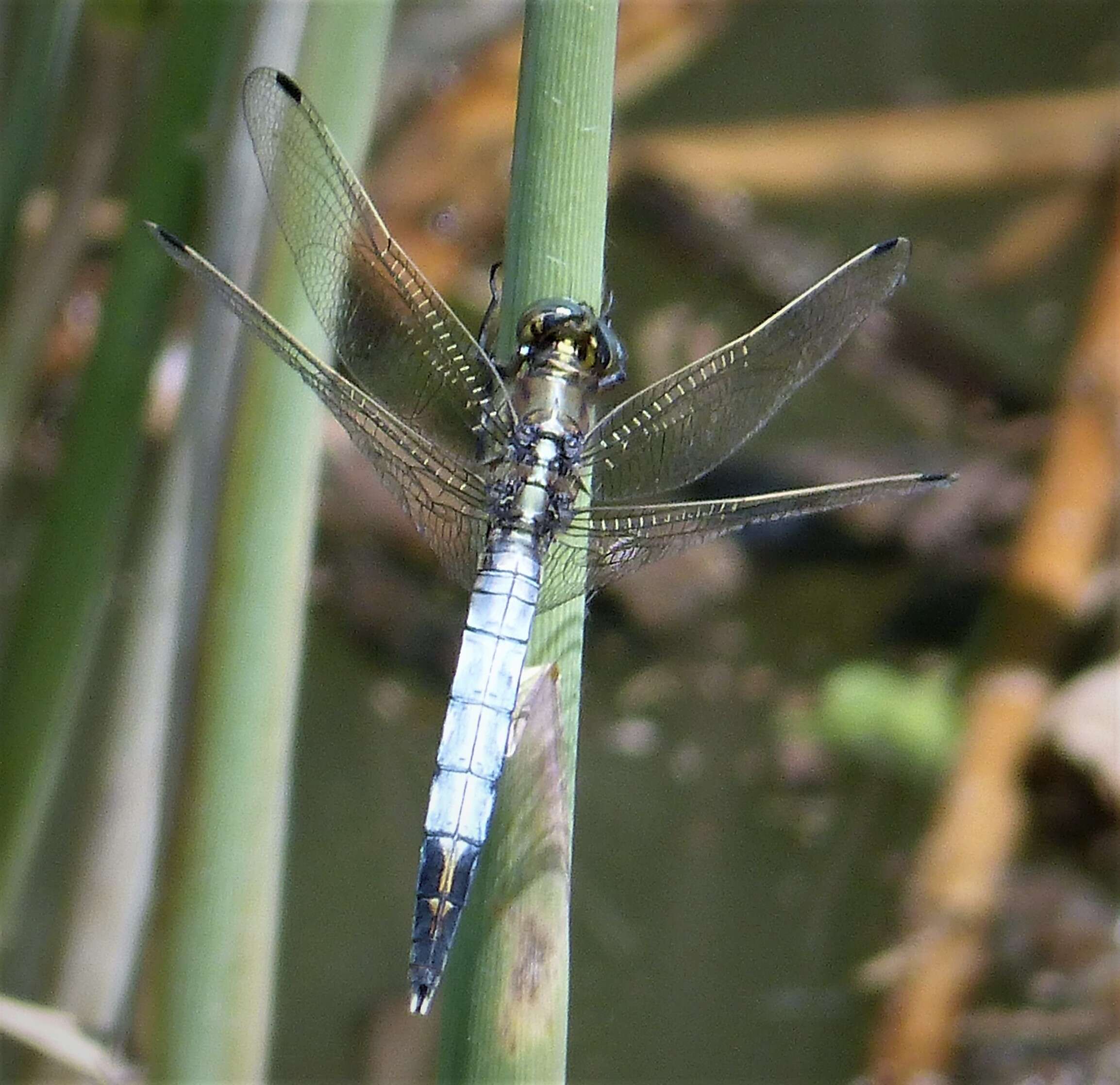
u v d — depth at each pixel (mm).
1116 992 1454
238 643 1386
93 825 1410
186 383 1403
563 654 1373
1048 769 1467
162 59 1401
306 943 1461
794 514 1394
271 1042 1452
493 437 1402
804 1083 1453
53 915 1417
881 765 1474
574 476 1400
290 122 1388
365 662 1483
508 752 1371
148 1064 1391
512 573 1397
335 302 1393
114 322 1401
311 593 1484
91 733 1435
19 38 1414
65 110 1426
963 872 1460
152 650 1408
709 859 1470
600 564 1397
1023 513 1484
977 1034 1454
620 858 1470
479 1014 1370
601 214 1374
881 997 1456
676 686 1485
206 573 1387
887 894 1465
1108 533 1478
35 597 1405
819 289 1398
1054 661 1472
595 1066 1454
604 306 1407
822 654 1485
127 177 1420
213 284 1384
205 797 1388
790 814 1473
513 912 1370
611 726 1481
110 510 1404
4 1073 1415
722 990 1460
